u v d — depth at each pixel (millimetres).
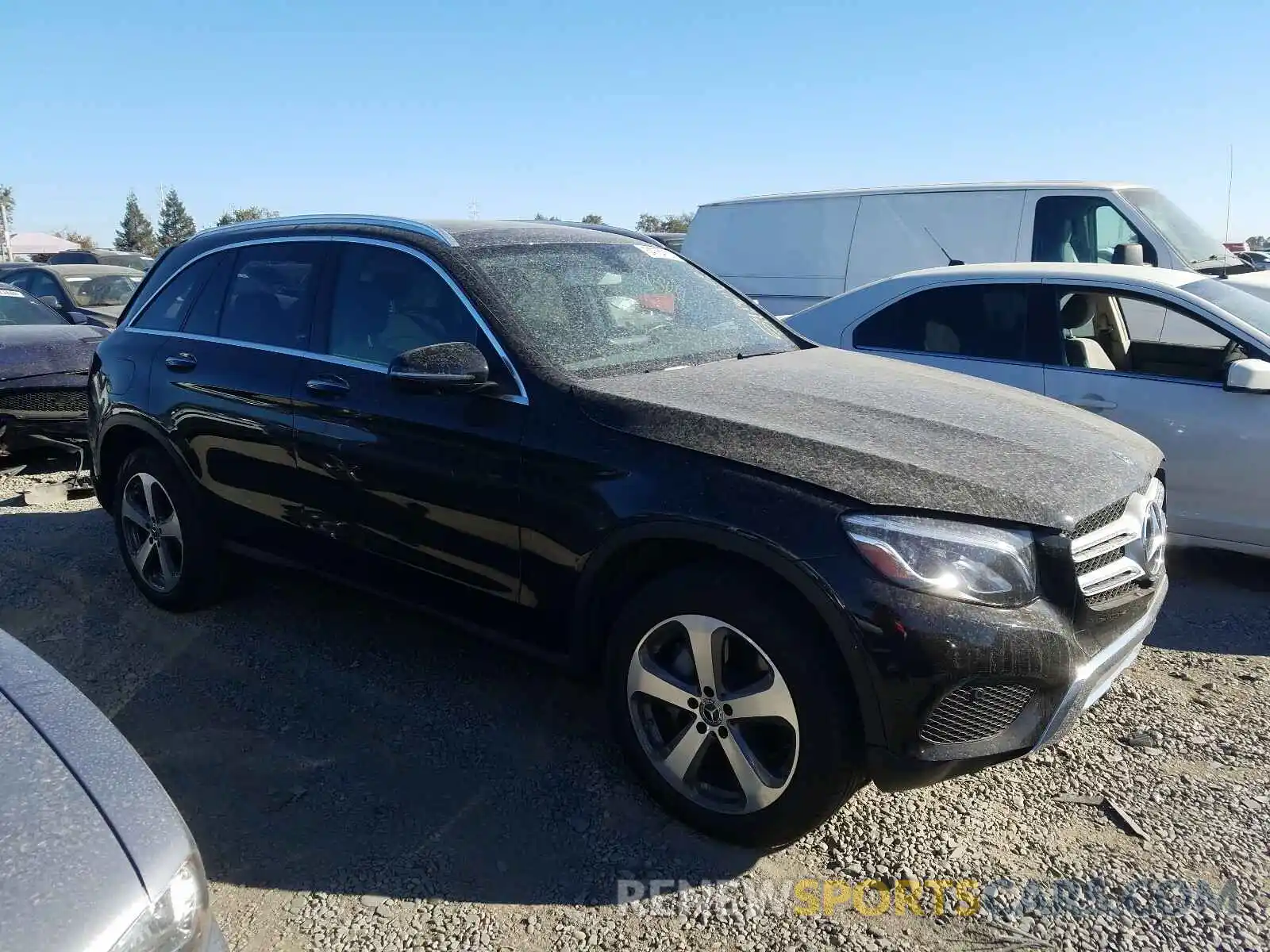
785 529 2652
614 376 3365
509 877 2830
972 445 2953
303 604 4797
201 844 2973
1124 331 5535
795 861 2896
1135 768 3387
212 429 4223
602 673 3307
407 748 3508
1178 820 3084
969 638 2514
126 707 3809
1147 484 3166
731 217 10320
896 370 3904
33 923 1517
